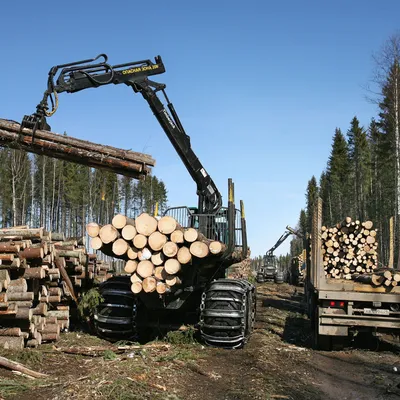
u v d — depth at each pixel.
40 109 8.24
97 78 9.02
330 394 5.79
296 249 77.25
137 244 7.40
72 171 44.91
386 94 27.50
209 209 10.16
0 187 38.22
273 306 16.47
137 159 8.48
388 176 37.59
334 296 8.34
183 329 8.31
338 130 58.97
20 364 5.89
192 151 10.01
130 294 8.15
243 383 5.97
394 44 27.02
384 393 5.88
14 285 7.09
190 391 5.48
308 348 8.75
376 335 8.72
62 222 47.38
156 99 9.63
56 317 7.96
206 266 8.21
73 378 5.55
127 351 7.20
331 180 56.31
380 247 38.16
